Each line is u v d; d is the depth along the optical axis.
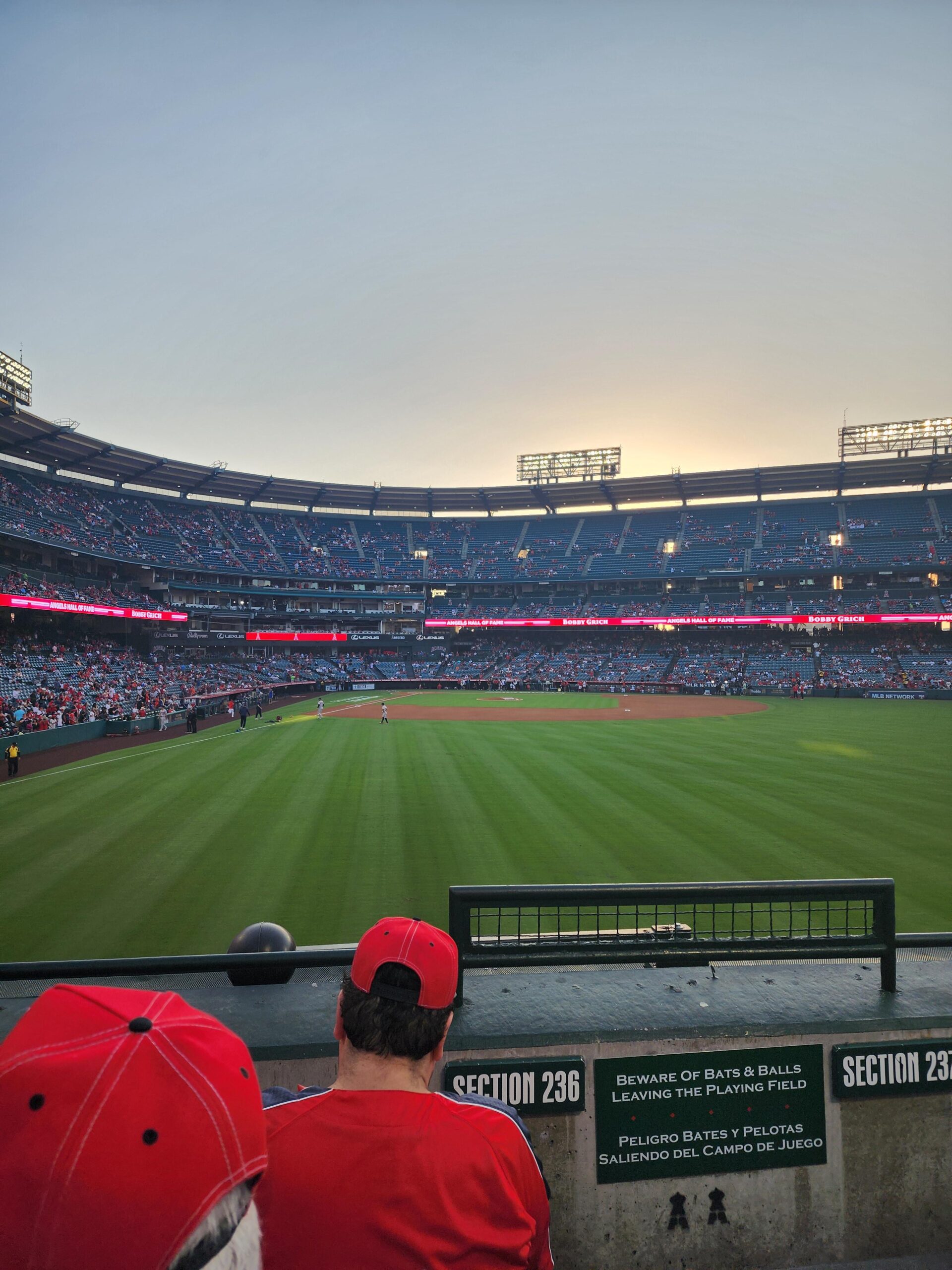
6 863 12.95
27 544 50.69
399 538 86.19
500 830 15.10
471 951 3.20
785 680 61.75
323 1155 1.43
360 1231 1.36
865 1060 3.12
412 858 13.20
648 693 64.19
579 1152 2.97
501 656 76.19
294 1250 1.37
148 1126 0.93
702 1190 3.02
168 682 51.59
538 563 80.25
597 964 3.26
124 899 11.12
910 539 69.38
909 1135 3.17
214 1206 0.95
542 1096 2.94
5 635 45.50
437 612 79.44
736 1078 3.05
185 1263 0.92
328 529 84.62
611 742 30.00
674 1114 3.01
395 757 25.77
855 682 59.44
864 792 18.95
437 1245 1.36
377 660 76.69
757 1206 3.05
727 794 18.66
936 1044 3.17
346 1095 1.54
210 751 27.84
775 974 3.56
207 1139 0.96
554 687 67.81
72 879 12.04
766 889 3.27
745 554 73.69
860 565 67.19
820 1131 3.10
